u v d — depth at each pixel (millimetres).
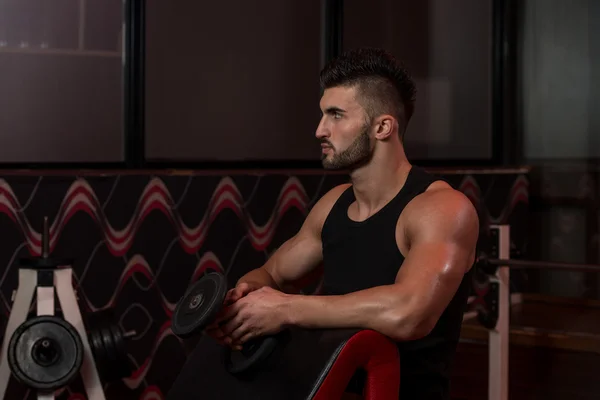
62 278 2619
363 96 1815
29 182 3146
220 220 3504
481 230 4105
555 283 4410
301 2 3771
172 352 3408
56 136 3295
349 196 1954
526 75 4461
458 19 4238
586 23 4324
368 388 1644
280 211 3639
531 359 3811
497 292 2887
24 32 3223
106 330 2691
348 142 1821
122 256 3307
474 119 4336
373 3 3959
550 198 4465
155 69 3449
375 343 1631
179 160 3516
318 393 1577
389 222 1795
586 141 4363
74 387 3207
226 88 3619
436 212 1714
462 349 4027
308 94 3822
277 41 3729
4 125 3207
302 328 1706
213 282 1741
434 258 1669
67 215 3205
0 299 3109
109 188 3275
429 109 4180
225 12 3598
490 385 2932
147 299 3359
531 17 4410
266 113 3723
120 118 3393
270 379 1672
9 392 3121
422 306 1628
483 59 4348
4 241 3117
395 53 4039
